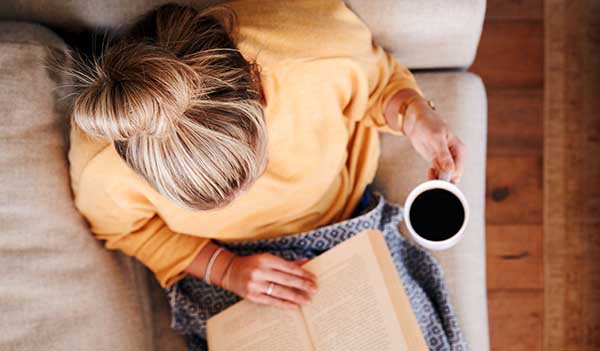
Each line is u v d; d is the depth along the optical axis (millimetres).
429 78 1104
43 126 883
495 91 1465
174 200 692
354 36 867
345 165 1062
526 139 1454
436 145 894
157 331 1076
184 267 1002
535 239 1433
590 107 1438
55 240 897
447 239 790
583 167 1431
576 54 1446
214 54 649
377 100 977
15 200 861
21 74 870
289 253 1027
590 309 1402
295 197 970
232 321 971
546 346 1412
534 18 1465
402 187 1096
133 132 619
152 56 607
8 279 854
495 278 1433
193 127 609
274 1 830
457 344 1023
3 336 840
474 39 1027
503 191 1449
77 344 895
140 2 938
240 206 944
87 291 923
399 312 892
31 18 962
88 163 825
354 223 1018
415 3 965
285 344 938
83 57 937
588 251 1414
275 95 797
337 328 920
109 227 946
